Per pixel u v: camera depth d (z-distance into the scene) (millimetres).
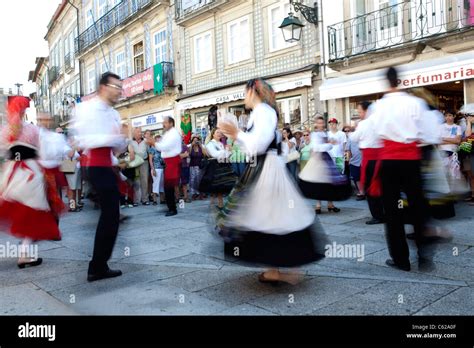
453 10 9547
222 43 15375
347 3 11367
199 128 16922
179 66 17672
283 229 3246
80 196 8977
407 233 5219
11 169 4352
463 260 4168
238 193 3428
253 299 3270
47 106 37344
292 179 3455
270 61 13609
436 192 4895
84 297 3426
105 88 3895
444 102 10805
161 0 17641
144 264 4344
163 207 8961
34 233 4387
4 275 4156
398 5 10508
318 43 12055
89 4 25125
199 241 5398
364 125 5859
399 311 2973
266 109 3359
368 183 6020
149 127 20188
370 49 10891
